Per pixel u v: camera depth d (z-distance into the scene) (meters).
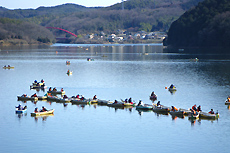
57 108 63.19
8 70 126.06
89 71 121.25
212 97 72.12
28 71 122.38
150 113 60.03
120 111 61.28
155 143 44.59
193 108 58.34
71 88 84.31
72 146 43.50
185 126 51.94
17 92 78.88
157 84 90.19
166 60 166.25
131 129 50.44
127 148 42.84
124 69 127.19
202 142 44.97
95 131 49.34
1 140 45.62
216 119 55.59
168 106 64.69
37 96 71.50
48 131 49.28
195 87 84.62
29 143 44.53
